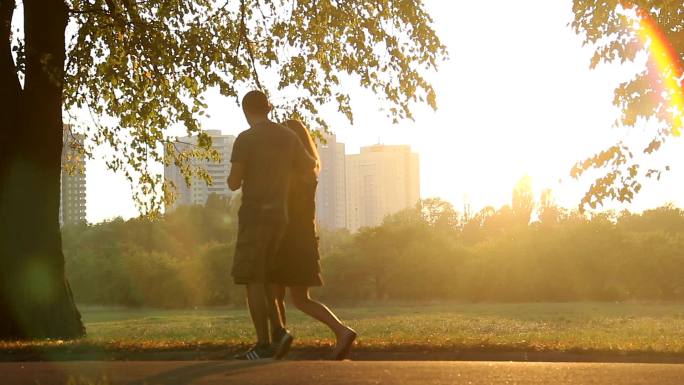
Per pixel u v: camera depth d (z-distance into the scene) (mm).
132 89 15602
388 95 16344
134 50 14789
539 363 5332
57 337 12820
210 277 95625
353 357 7320
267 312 6383
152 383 4773
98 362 5871
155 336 16016
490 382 4527
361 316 44469
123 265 98938
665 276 81375
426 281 89250
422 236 93625
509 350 7461
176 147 17406
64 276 13312
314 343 8031
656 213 123812
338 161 197625
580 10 15352
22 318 12711
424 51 16141
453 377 4703
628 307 60719
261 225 6309
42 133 13023
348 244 99625
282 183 6402
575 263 83812
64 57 13273
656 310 50844
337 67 16625
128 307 99625
